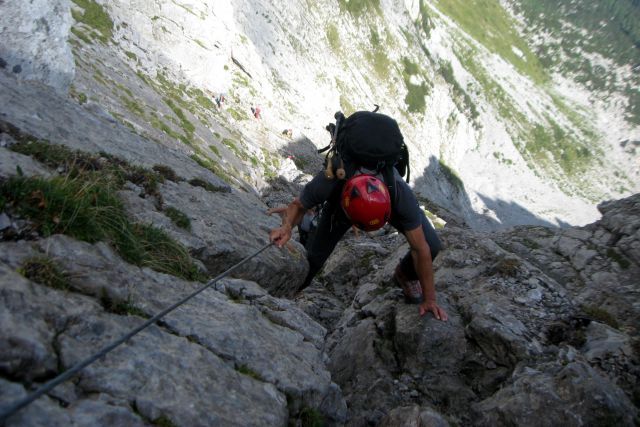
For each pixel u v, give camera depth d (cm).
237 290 488
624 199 1035
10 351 241
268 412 324
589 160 19925
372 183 443
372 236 1155
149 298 362
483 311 585
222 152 3416
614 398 445
